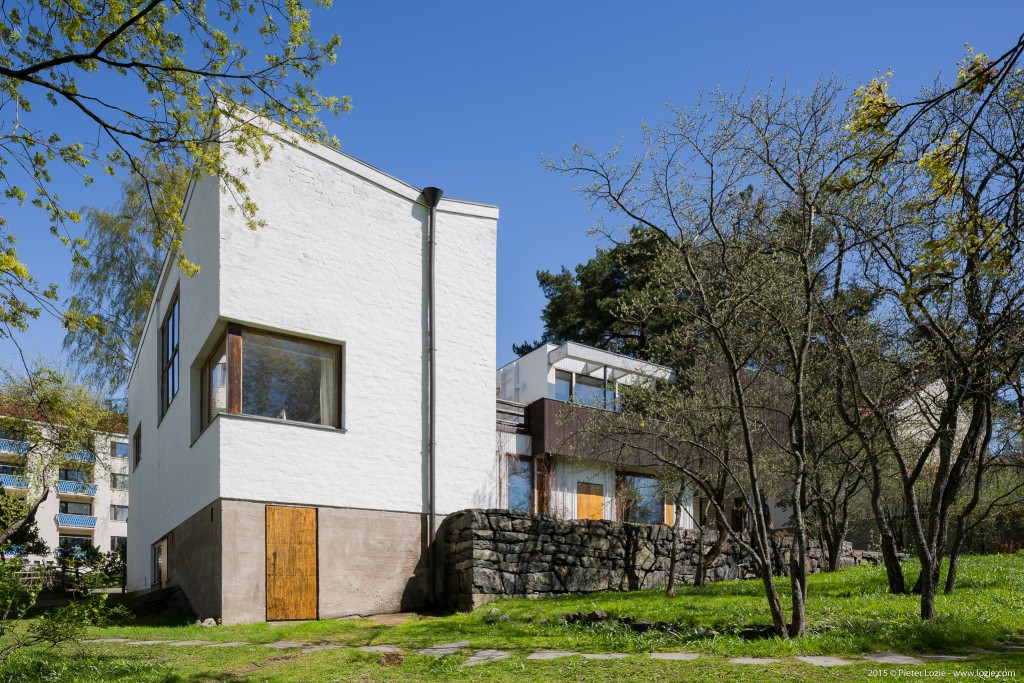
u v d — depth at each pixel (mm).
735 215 10164
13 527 23562
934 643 8375
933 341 11148
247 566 12695
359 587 13891
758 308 10234
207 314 13930
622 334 32938
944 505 10109
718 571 17438
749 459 9352
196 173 10359
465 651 9500
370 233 15344
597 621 10734
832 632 8898
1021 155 6258
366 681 8008
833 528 17703
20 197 9109
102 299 28891
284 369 13945
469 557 14039
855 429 11719
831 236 10305
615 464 21641
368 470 14477
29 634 9156
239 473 12898
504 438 20406
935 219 9359
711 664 7859
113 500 53125
